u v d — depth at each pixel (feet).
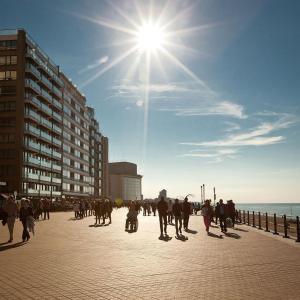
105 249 46.11
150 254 41.78
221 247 47.91
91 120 434.71
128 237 61.98
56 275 30.17
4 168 240.53
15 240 57.26
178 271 31.71
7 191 236.43
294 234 68.69
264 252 43.06
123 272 31.35
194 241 55.42
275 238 59.31
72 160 353.10
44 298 23.04
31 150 254.68
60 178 315.58
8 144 241.76
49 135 285.84
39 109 268.82
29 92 257.55
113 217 142.72
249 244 51.11
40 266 34.30
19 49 248.32
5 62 249.14
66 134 335.26
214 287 25.77
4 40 250.37
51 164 289.12
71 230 77.61
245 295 23.52
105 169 497.87
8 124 243.81
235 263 35.60
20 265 34.86
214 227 86.02
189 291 24.66
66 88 336.90
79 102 378.73
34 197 258.57
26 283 27.27
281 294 23.73
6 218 56.85
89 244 51.62
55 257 39.73
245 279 28.35
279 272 31.07
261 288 25.40
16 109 244.22
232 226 86.38
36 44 270.26
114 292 24.48
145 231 75.05
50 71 292.20
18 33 249.55
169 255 40.93
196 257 39.37
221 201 74.54
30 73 254.88
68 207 245.04
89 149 420.36
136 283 27.14
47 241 55.67
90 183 421.18
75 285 26.58
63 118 327.26
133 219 78.23
